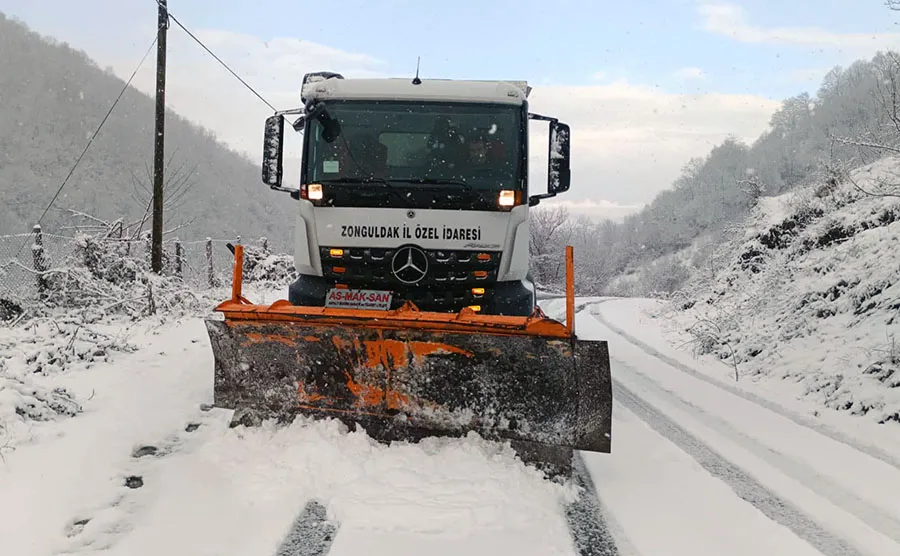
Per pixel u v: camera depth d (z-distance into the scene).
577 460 4.90
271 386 4.90
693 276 20.83
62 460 4.30
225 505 3.82
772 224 16.25
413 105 6.03
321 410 4.83
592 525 3.75
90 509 3.75
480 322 4.30
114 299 10.86
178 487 4.04
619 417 6.23
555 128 6.28
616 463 4.84
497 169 5.92
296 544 3.38
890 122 9.50
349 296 5.74
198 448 4.78
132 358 7.72
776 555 3.42
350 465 4.25
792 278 11.35
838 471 4.66
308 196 5.89
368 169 5.95
